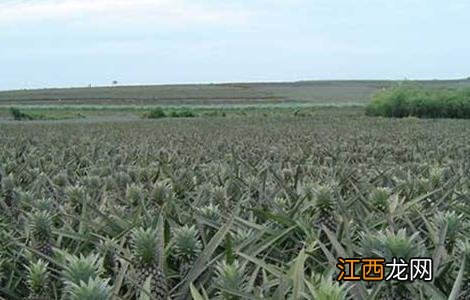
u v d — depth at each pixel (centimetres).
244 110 12400
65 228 539
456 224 466
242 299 336
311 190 679
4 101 18612
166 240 470
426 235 529
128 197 704
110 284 441
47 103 17850
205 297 336
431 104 8988
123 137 3712
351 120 7062
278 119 7719
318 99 18062
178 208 591
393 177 962
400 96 9181
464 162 1285
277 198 679
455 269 402
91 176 935
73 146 2298
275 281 375
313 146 2305
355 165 1288
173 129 5284
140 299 344
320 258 477
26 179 971
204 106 15100
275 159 1577
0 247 497
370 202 620
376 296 361
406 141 2762
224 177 927
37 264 404
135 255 391
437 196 723
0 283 447
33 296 397
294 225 508
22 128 5672
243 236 481
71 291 315
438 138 3112
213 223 515
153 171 981
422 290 371
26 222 571
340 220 529
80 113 12338
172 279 434
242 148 2166
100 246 465
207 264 410
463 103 8862
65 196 785
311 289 302
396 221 582
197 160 1408
